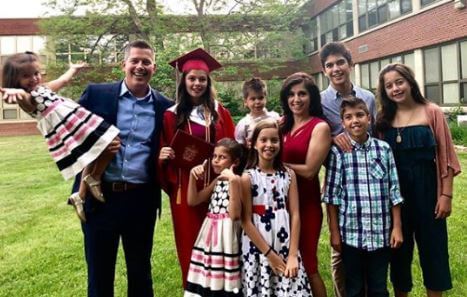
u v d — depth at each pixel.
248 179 2.79
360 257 2.98
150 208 3.22
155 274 4.22
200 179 3.11
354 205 2.92
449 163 2.96
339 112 3.38
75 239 5.36
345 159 2.96
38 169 11.18
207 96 3.28
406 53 16.17
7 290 3.94
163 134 3.22
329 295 3.68
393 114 3.11
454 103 13.79
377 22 17.92
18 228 5.91
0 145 19.09
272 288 2.79
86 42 21.48
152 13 20.14
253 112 4.01
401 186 3.04
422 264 3.07
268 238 2.80
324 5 22.36
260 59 22.16
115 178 3.04
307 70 24.70
